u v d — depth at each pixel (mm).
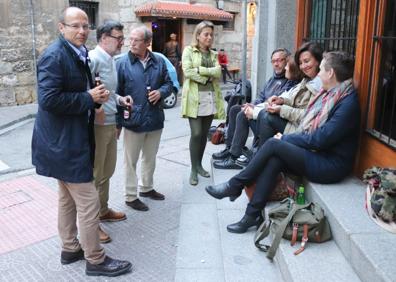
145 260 3088
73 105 2525
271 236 2955
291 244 2635
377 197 2479
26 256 3189
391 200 2426
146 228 3588
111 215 3680
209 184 4359
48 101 2447
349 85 2947
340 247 2533
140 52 3629
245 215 3217
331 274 2309
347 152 2963
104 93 2676
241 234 3209
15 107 9914
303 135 2979
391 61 2906
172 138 7098
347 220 2506
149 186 4160
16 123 8445
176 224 3668
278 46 5379
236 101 5922
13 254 3223
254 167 3078
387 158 2805
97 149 3346
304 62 3570
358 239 2305
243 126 4383
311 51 3520
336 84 2979
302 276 2291
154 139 3971
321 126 2924
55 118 2568
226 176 4273
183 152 6039
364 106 3098
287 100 3674
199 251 3094
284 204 2855
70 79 2562
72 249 3023
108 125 3338
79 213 2760
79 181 2650
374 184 2557
